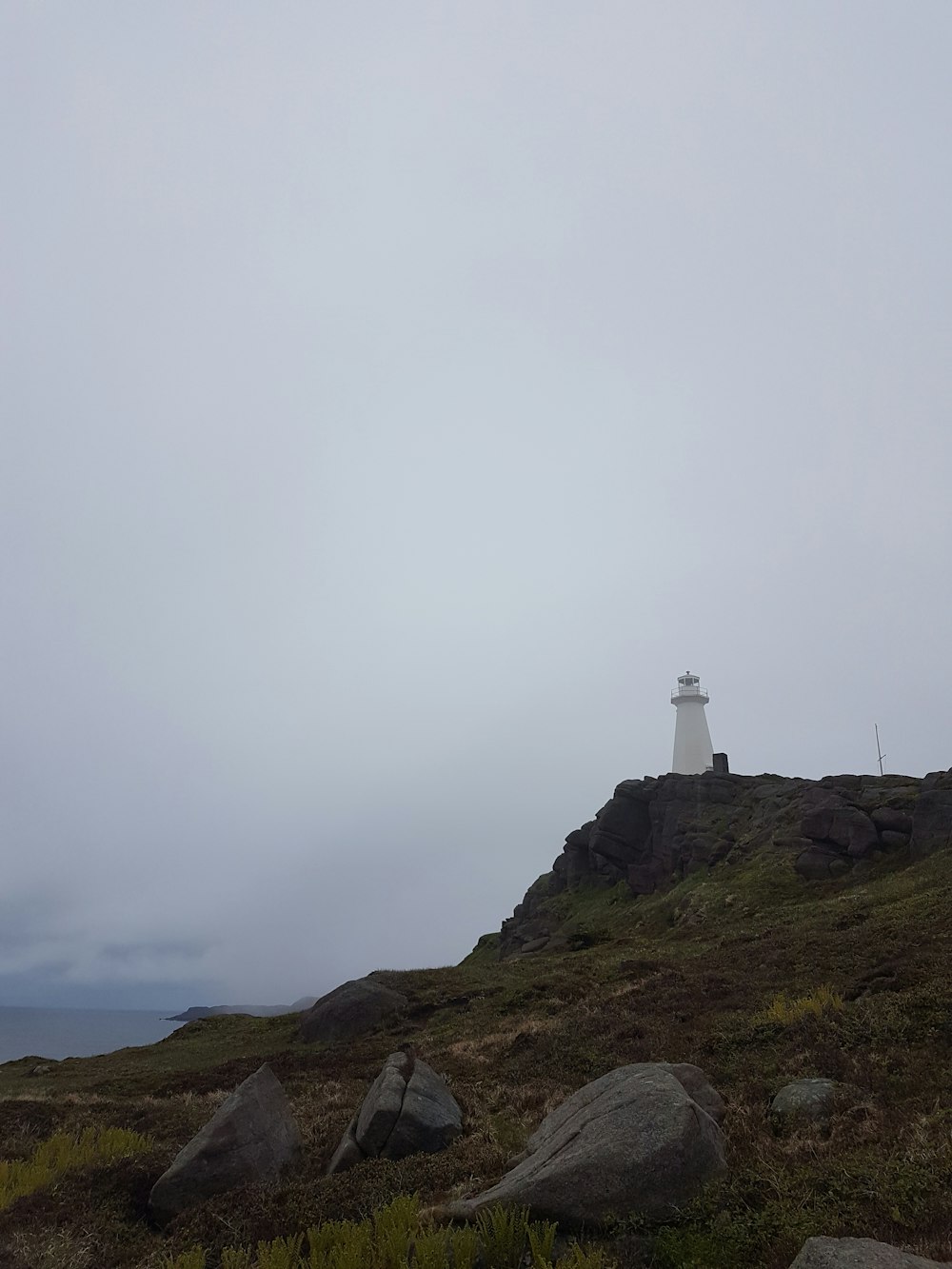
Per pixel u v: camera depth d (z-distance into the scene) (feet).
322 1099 83.15
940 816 172.96
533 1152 46.83
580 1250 31.86
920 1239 30.07
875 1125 44.27
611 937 202.39
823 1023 66.49
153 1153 59.72
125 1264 43.09
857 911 134.51
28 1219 47.83
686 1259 32.73
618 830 263.49
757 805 237.25
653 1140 39.37
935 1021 59.88
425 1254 32.22
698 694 342.44
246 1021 170.91
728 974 105.70
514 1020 116.78
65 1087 109.40
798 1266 26.94
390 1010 141.69
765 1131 47.32
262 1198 47.55
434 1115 59.41
